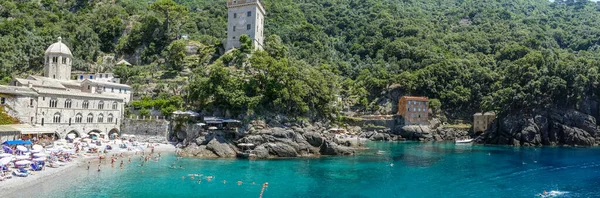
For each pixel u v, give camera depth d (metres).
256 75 114.88
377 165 89.44
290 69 113.19
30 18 182.25
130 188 62.59
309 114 120.25
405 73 192.12
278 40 160.12
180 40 157.25
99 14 194.50
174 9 176.00
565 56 183.62
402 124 172.50
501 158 106.38
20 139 84.88
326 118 133.75
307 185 68.06
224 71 111.56
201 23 198.75
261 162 88.81
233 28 149.12
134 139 110.25
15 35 165.75
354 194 62.97
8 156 67.31
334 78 165.38
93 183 64.75
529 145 144.62
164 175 72.69
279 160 92.06
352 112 181.62
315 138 102.88
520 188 69.94
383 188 67.44
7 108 90.44
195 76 127.44
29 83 104.88
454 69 193.75
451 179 76.00
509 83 169.38
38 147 78.19
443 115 183.50
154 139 109.75
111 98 111.12
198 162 86.62
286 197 60.16
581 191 68.06
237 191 62.97
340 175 77.19
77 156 85.81
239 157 93.94
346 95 191.00
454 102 185.12
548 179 77.81
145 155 92.62
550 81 152.75
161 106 120.69
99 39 181.75
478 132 167.38
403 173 80.81
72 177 68.12
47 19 189.00
